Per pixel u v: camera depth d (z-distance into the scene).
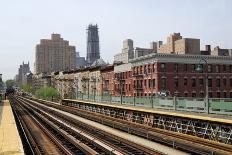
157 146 25.34
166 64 68.75
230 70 73.88
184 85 69.88
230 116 26.02
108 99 63.44
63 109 73.94
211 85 72.00
